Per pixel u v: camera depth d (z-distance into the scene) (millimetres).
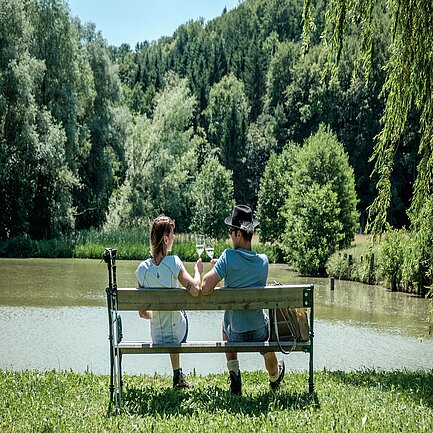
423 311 19219
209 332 14492
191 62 135250
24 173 42844
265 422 5191
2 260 37875
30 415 5582
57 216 44656
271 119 104188
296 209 38500
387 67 8930
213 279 5977
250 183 100812
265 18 146625
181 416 5504
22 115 41000
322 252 33250
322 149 39969
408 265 10891
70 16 46812
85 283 25281
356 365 11383
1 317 16359
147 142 58500
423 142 8945
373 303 21078
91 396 6379
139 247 42094
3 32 41094
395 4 8547
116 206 56406
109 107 53594
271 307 6031
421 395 6746
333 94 84312
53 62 45375
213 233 57969
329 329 15641
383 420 5367
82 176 52812
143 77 134625
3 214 43094
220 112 106562
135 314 17484
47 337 13609
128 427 5121
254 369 10672
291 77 105500
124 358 11633
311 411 5594
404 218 66625
